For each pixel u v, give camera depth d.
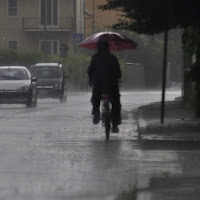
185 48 42.12
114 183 23.86
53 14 148.50
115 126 38.47
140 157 30.47
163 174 25.78
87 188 22.92
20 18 148.50
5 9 148.25
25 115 56.16
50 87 87.31
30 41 148.88
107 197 21.36
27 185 23.55
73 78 132.12
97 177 25.11
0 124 46.97
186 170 26.73
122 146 34.41
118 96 38.16
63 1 148.25
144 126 38.66
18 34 148.75
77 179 24.69
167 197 21.28
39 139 37.34
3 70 73.19
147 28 43.62
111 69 37.75
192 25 40.19
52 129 43.19
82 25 158.88
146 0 39.88
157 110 54.28
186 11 39.34
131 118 52.03
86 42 43.19
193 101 52.47
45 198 21.23
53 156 30.59
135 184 23.64
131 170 26.75
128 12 42.59
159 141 34.06
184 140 34.00
